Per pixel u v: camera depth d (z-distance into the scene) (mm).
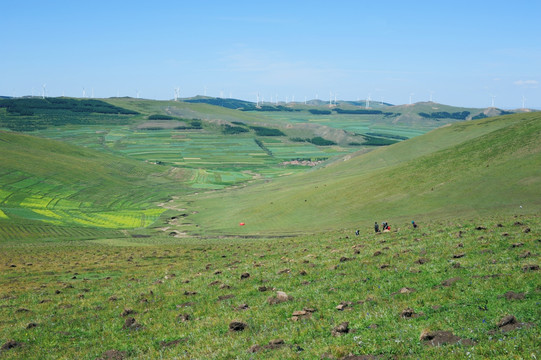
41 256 72625
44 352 23984
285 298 26891
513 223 44062
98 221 153875
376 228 61375
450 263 28656
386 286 25984
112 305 32688
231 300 29281
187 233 122062
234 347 20375
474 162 117562
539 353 14258
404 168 136125
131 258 63250
